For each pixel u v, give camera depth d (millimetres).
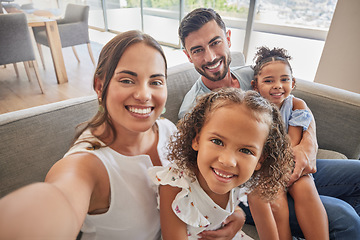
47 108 792
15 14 2240
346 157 1141
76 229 310
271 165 604
